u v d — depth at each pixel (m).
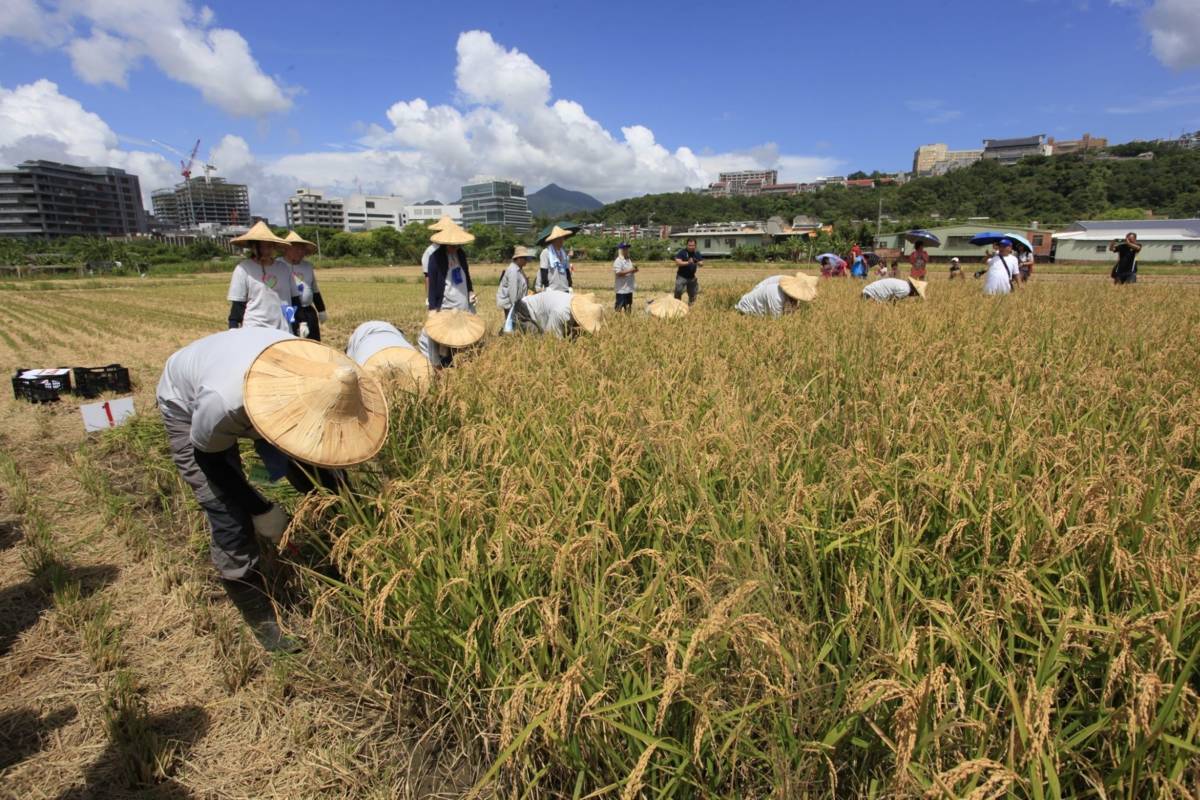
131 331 17.75
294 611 3.59
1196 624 2.16
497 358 6.03
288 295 7.27
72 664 3.38
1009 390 4.57
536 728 2.44
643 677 2.36
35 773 2.73
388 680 3.06
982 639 2.24
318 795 2.64
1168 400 4.69
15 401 8.83
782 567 2.74
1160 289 15.34
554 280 11.05
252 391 3.15
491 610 2.72
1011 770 1.73
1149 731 1.77
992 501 2.72
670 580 2.70
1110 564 2.55
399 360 5.13
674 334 7.63
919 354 5.93
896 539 2.63
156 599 3.92
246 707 3.10
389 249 95.88
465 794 2.58
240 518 3.56
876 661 2.17
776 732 2.15
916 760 2.01
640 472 3.45
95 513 5.08
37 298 32.59
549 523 2.88
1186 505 2.84
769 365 5.88
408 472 3.85
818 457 3.60
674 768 2.18
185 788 2.68
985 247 62.59
